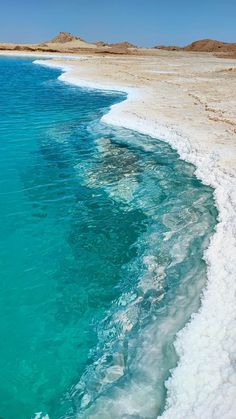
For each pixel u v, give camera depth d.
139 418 4.85
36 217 10.05
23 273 7.84
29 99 28.06
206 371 5.09
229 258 7.57
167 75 41.38
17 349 6.05
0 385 5.46
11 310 6.85
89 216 10.16
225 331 5.68
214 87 31.09
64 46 148.50
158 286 7.31
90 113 23.12
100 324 6.52
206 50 153.25
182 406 4.73
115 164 13.99
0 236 9.13
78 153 15.20
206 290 6.80
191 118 19.45
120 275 7.79
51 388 5.41
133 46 167.12
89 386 5.39
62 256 8.45
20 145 16.03
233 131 16.83
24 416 5.04
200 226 9.35
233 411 4.45
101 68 52.69
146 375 5.41
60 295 7.24
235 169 12.09
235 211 9.51
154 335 6.11
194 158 14.00
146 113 20.84
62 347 6.07
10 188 11.74
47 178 12.61
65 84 37.62
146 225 9.66
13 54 106.69
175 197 11.15
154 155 14.88
